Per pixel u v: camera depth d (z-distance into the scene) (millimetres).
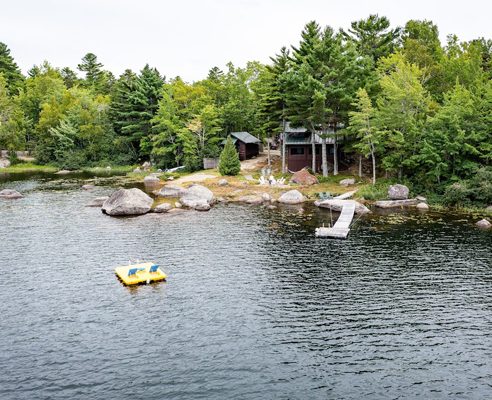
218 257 35500
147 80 100312
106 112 111062
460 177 55125
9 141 105750
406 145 55625
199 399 18141
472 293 27906
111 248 38156
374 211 50500
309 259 34656
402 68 57875
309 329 23812
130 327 24156
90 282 30578
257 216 49438
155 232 43156
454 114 54000
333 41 63031
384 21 80875
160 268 33250
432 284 29391
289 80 62500
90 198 61625
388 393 18547
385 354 21391
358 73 64125
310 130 67812
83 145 109812
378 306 26406
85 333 23531
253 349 21875
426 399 18141
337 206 51062
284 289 29047
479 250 35688
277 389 18797
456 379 19422
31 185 74812
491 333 23156
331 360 20922
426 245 37281
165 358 21094
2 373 19969
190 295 28281
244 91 103125
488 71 75250
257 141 89500
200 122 83750
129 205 50781
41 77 133125
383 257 34688
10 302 27391
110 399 18156
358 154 73438
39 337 23141
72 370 20203
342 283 29859
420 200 54188
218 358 21109
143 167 98125
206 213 51531
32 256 36094
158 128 90562
